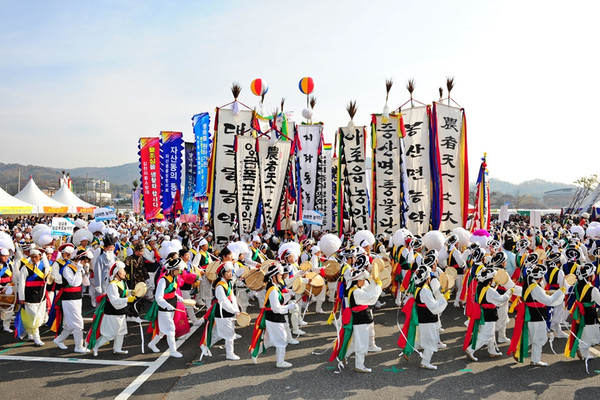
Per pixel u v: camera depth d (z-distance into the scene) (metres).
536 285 6.76
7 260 8.78
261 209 13.23
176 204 19.33
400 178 13.67
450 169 13.66
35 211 27.44
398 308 11.02
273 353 7.70
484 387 6.11
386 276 7.79
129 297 7.37
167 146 19.33
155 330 7.63
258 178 12.91
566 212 38.19
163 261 7.91
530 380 6.35
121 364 7.09
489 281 7.03
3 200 24.69
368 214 14.14
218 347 8.05
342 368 6.89
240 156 12.84
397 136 13.69
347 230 15.77
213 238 12.77
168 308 7.41
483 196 15.53
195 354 7.62
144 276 11.13
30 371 6.76
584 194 43.19
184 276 8.59
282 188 13.23
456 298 11.06
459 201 13.76
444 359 7.28
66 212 31.70
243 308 10.21
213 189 12.86
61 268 7.70
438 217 13.40
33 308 7.92
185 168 20.77
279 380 6.39
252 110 13.22
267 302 6.92
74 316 7.61
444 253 11.33
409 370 6.78
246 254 10.85
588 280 6.93
